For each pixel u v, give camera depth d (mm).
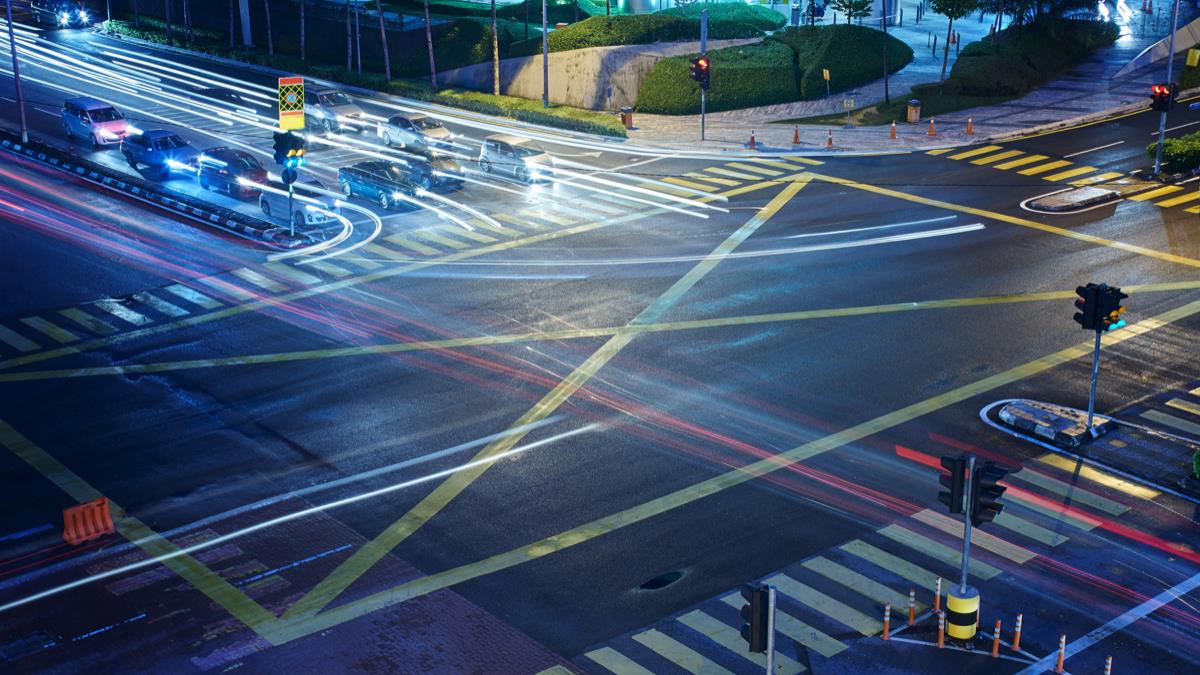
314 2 81375
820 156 54906
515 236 44562
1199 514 25172
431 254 42625
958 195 48125
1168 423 29109
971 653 20469
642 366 32625
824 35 66375
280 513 25453
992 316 35625
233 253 42938
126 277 40469
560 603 22047
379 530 24719
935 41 70750
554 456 27750
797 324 35281
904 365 32344
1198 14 72188
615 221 46156
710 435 28672
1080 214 45312
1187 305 36344
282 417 30031
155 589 22719
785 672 20016
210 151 50844
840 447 27984
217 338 35219
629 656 20469
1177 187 48375
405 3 83188
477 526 24797
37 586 22844
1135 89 63438
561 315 36469
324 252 43000
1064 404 30078
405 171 49406
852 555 23562
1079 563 23344
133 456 28125
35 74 73500
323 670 20234
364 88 71312
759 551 23703
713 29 70000
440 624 21469
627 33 67125
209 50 81000
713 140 58125
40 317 37000
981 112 61062
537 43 68688
